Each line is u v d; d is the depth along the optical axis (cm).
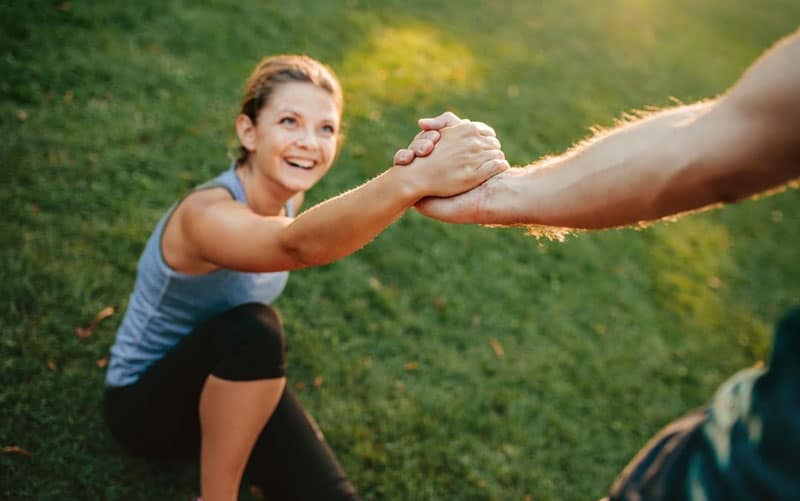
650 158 74
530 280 328
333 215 115
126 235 269
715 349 333
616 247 378
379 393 248
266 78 170
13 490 186
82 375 220
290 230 125
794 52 63
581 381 285
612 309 331
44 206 268
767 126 65
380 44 483
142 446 185
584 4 749
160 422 176
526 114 471
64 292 240
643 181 75
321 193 328
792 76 62
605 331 317
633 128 79
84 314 236
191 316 180
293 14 472
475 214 101
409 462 228
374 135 384
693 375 311
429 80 463
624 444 266
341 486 177
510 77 517
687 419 94
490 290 313
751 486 71
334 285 283
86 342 229
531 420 260
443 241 329
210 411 160
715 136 69
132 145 311
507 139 433
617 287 347
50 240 255
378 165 360
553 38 627
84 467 197
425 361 268
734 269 404
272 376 159
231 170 178
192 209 160
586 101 521
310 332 259
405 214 335
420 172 106
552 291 328
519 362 283
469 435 245
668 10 843
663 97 585
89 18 378
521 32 611
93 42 364
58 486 191
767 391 75
